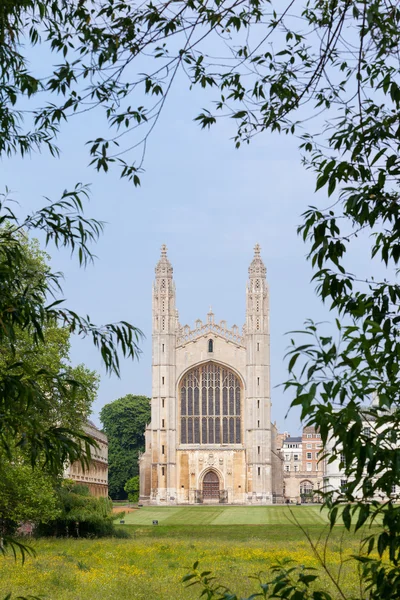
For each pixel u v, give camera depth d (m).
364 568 10.94
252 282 145.50
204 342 144.62
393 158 11.39
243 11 13.12
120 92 13.00
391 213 11.35
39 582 30.56
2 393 11.66
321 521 87.75
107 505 66.19
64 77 12.81
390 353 10.20
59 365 50.91
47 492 49.53
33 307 12.26
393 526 9.63
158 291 146.00
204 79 14.29
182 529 80.94
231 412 143.25
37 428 11.98
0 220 12.35
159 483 140.25
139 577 33.34
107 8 12.63
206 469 141.25
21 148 14.35
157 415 142.75
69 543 56.25
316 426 9.58
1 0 12.49
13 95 13.88
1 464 12.92
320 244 11.73
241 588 27.00
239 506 130.12
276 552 46.19
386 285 11.81
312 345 9.64
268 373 143.12
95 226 12.63
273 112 14.44
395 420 9.66
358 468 9.72
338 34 11.23
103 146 13.23
